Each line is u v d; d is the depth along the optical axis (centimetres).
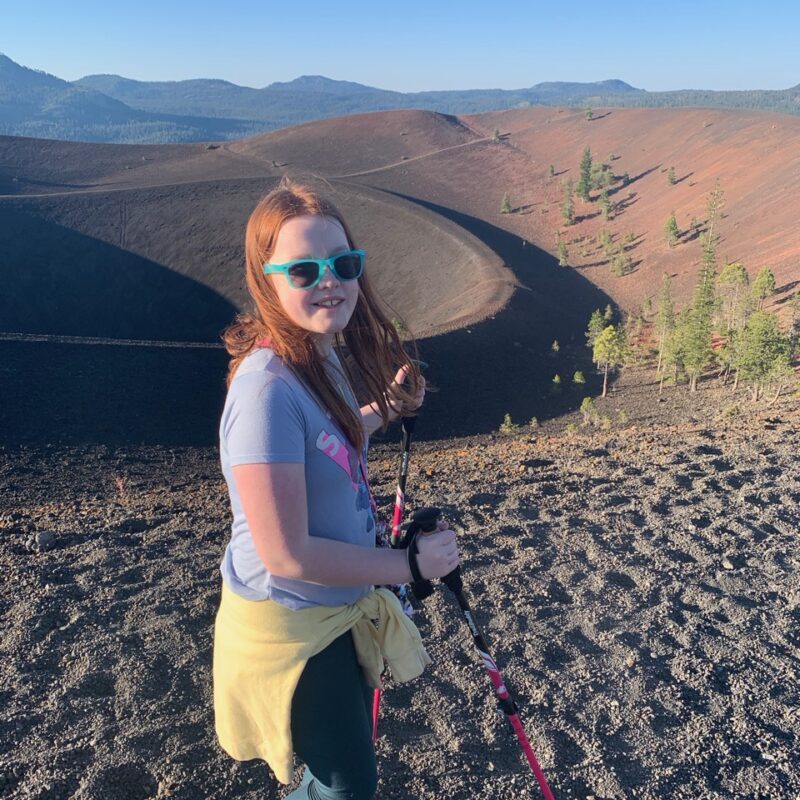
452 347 7631
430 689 416
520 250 12988
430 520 204
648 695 412
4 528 722
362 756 219
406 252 12644
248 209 14875
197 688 415
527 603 512
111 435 4900
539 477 847
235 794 339
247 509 190
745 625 483
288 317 205
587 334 8375
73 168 19375
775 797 339
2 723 383
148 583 546
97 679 421
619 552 597
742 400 5612
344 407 207
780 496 712
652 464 859
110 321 13262
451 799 336
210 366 6181
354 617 215
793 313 7031
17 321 12925
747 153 15012
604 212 14988
